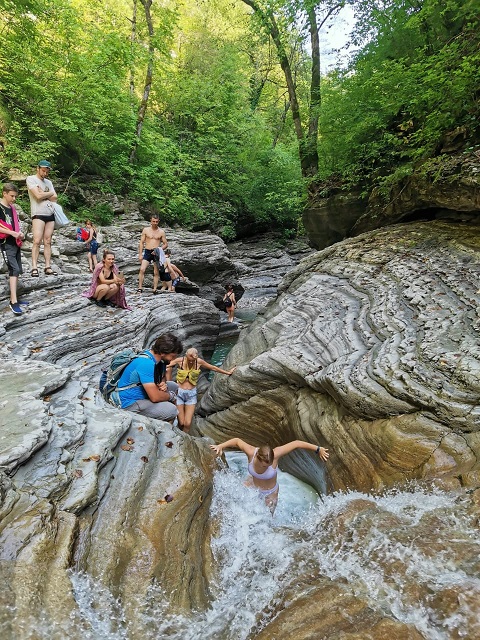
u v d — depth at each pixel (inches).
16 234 254.7
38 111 582.2
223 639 91.4
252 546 130.6
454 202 314.5
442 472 139.4
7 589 85.9
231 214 941.2
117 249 522.3
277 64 1072.8
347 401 188.4
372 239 376.5
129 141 682.2
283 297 389.7
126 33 845.2
